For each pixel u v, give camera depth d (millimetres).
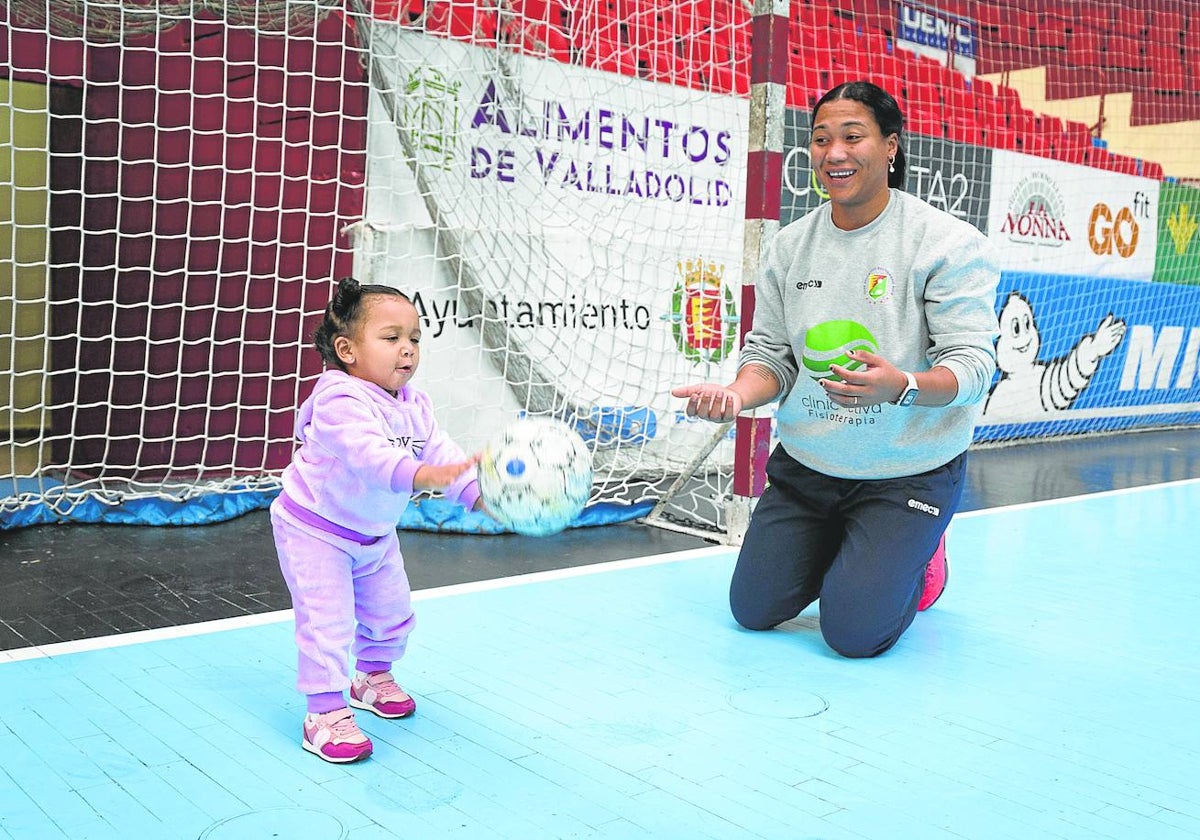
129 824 1739
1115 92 7789
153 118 4531
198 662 2568
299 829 1730
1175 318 8383
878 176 2621
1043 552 3936
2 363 4465
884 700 2385
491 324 5055
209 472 4773
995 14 7074
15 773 1928
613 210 5391
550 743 2111
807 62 6168
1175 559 3844
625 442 5309
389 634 2236
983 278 2566
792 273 2803
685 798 1870
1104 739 2176
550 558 3756
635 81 5406
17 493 4148
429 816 1785
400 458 1905
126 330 4590
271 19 4602
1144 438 7719
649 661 2633
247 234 4711
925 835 1745
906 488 2705
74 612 2988
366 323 2025
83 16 4371
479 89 4973
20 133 4379
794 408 2824
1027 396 7363
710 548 3945
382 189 4848
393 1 4777
